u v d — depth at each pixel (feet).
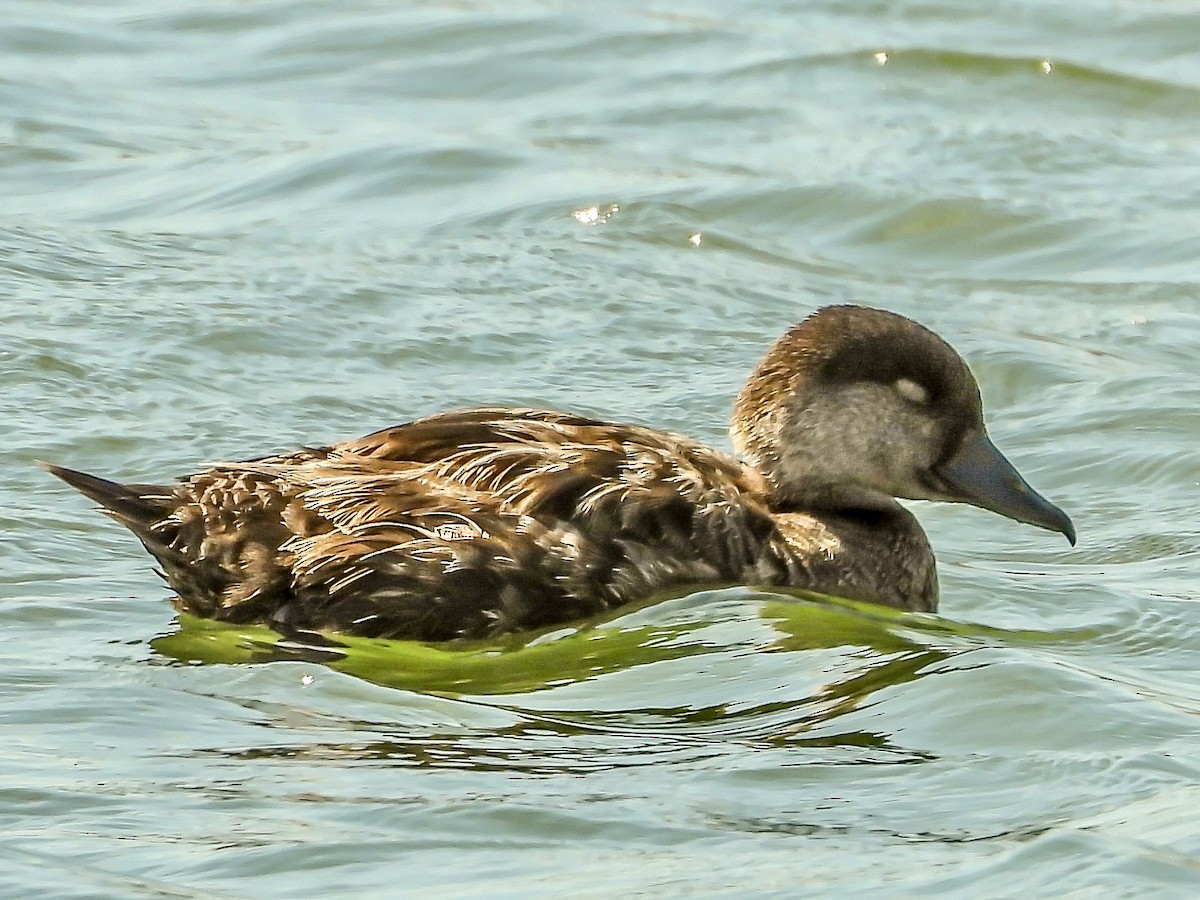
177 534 41.96
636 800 34.01
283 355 57.67
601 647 41.52
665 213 69.46
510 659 41.14
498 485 42.52
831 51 84.23
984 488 45.88
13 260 62.08
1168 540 49.67
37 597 43.52
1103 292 65.87
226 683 39.11
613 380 57.88
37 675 39.22
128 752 35.76
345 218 68.54
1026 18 89.56
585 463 43.09
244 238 66.08
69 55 83.87
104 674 39.40
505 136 76.23
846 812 33.73
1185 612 44.55
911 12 90.27
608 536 42.70
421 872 31.37
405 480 42.39
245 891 30.66
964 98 80.64
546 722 37.68
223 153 73.87
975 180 72.79
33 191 69.46
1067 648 42.91
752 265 66.80
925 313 64.08
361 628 41.75
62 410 53.11
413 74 83.25
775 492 46.19
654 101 80.12
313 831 32.60
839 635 41.98
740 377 58.49
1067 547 50.01
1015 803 34.06
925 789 34.65
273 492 42.04
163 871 31.24
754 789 34.60
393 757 35.76
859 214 70.23
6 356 55.31
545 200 70.23
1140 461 54.03
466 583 41.70
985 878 31.22
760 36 86.84
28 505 48.03
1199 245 68.44
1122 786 34.65
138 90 80.59
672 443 45.34
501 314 61.57
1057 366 60.23
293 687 39.04
